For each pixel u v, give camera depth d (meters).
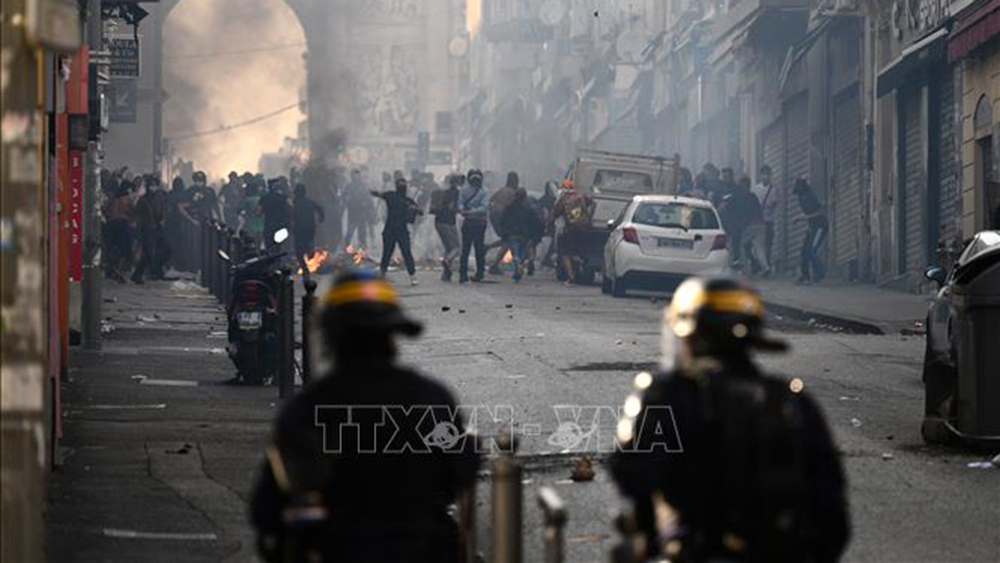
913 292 80.88
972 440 32.75
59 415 33.56
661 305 70.50
